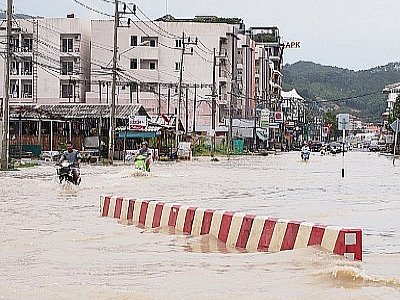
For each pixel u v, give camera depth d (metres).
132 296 10.17
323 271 11.74
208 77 124.19
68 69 118.00
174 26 123.62
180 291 10.49
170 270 12.38
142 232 17.92
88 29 122.00
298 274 11.69
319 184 39.69
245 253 14.57
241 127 125.50
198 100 122.75
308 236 13.95
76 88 117.75
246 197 30.17
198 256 14.13
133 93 119.69
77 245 15.78
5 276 11.92
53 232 18.00
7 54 48.12
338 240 13.26
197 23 124.62
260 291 10.41
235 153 109.50
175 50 123.00
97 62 120.62
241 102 139.50
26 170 48.97
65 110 76.00
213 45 124.69
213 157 87.75
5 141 49.00
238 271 12.16
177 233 17.69
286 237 14.45
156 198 29.44
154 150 73.12
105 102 117.50
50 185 35.69
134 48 121.25
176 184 38.34
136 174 45.69
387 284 10.90
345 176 49.47
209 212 16.97
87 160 63.50
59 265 13.05
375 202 28.02
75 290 10.66
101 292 10.48
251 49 146.50
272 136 159.00
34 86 117.00
